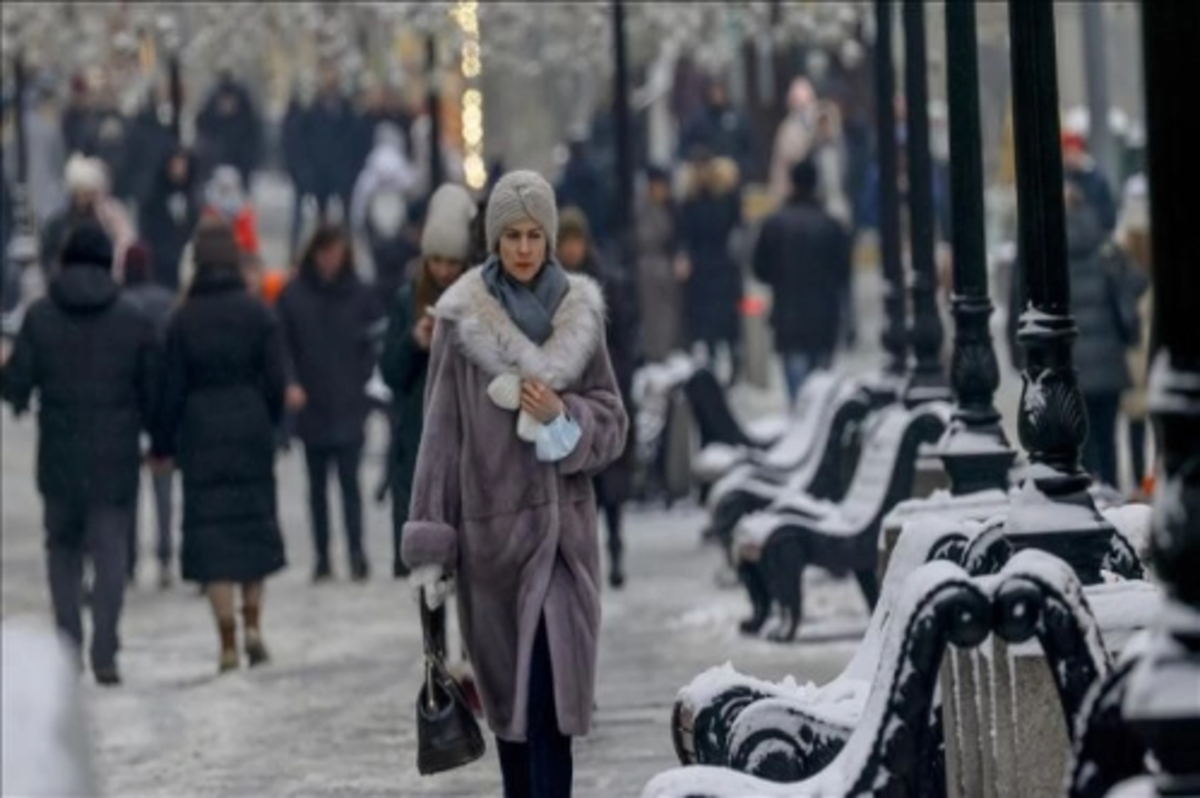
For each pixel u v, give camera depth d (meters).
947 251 44.03
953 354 26.09
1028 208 18.92
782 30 50.47
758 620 32.00
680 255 63.72
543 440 19.69
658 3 49.38
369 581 40.22
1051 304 18.67
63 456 31.73
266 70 72.75
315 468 40.25
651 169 61.47
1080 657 15.23
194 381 32.22
